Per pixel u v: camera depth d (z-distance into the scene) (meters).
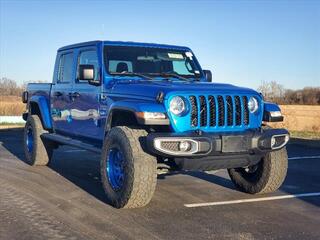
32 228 5.29
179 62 7.99
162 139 5.55
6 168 9.48
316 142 15.41
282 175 6.82
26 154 10.03
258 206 6.41
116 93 6.69
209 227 5.39
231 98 6.19
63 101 8.56
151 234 5.11
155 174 5.86
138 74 7.34
